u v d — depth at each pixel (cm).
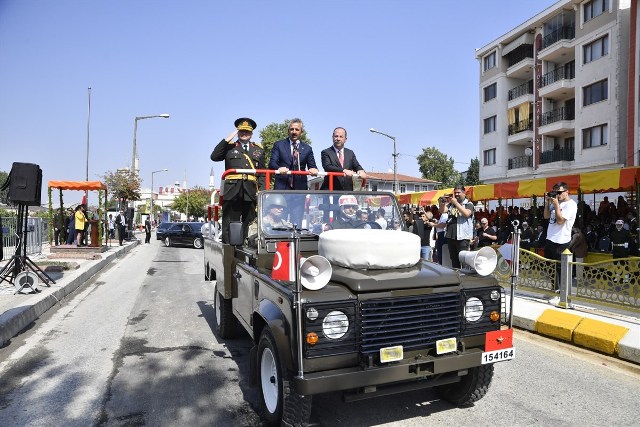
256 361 388
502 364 518
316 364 302
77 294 990
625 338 544
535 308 702
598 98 2530
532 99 3123
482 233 1163
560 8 2766
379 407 401
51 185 1803
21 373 500
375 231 388
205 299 940
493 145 3475
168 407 412
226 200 561
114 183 3162
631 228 1153
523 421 375
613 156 2417
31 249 1562
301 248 429
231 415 395
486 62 3550
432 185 5575
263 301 372
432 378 357
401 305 323
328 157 611
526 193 1208
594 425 370
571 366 511
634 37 2228
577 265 713
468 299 349
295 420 318
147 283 1155
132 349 589
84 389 455
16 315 670
